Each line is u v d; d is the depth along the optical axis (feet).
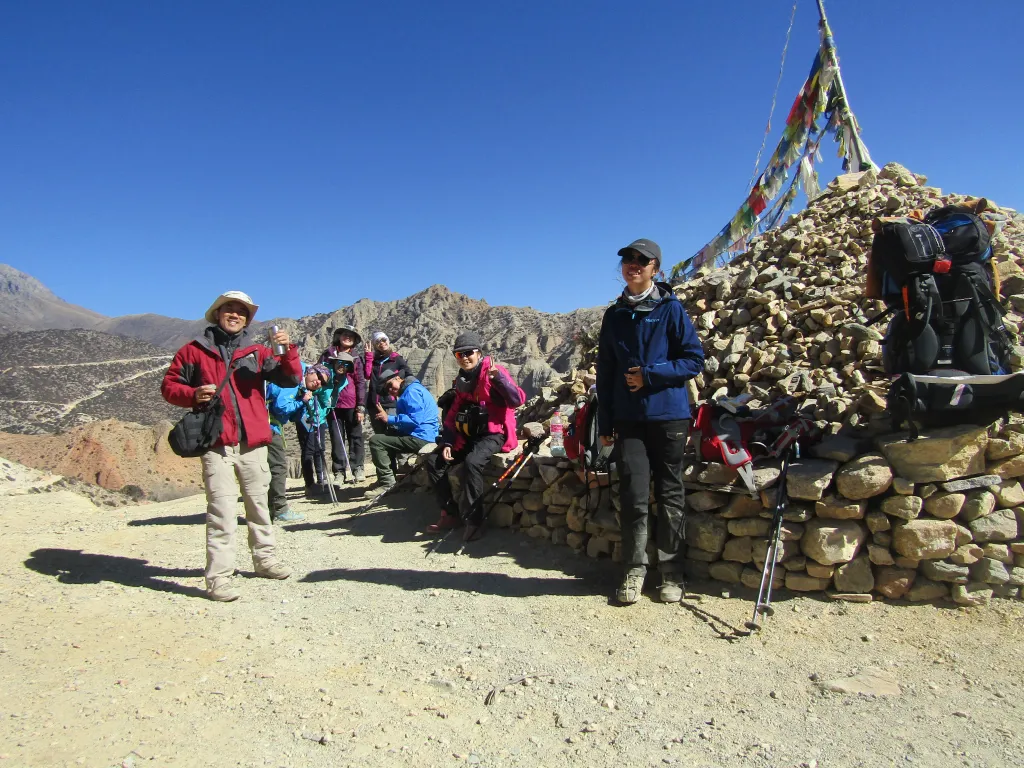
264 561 17.63
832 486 14.20
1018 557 13.32
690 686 11.43
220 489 16.06
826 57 32.50
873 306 19.24
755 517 15.07
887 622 13.03
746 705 10.75
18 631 13.93
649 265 14.61
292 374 16.75
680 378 14.17
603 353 15.25
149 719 10.48
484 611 15.06
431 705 11.05
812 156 33.96
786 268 23.12
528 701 11.11
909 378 13.15
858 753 9.37
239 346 16.72
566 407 22.67
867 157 30.83
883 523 13.79
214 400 15.72
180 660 12.70
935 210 14.28
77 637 13.69
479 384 19.93
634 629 13.67
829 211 25.53
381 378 30.58
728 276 23.71
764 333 20.42
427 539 20.99
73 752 9.50
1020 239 21.29
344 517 24.53
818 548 13.94
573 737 10.04
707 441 15.65
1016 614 12.73
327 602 15.96
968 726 9.85
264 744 9.84
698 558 15.83
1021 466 13.55
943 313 13.51
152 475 173.37
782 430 15.56
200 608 15.57
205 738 9.98
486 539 20.38
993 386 12.80
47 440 179.01
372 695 11.38
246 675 12.08
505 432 20.29
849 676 11.35
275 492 24.86
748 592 14.75
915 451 13.46
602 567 17.25
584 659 12.56
